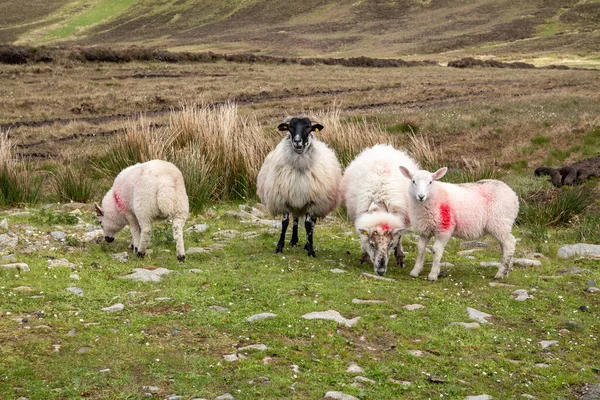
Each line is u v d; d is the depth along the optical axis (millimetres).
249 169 12336
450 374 5133
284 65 45844
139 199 7500
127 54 40531
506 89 32594
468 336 5836
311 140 8258
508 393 4957
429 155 14758
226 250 8484
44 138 18609
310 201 8398
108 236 8297
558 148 17906
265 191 8641
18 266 6824
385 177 8156
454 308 6469
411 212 7641
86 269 7082
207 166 12117
